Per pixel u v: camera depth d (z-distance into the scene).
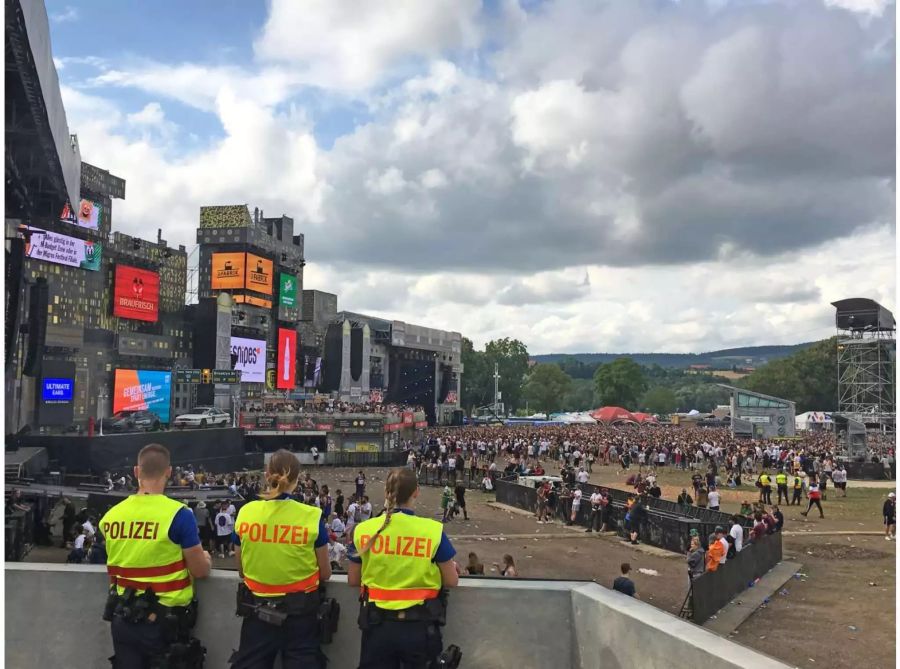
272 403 76.94
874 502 35.19
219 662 3.82
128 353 80.69
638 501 25.84
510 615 3.85
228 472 47.88
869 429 81.44
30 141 25.72
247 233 95.56
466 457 58.12
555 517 30.64
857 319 85.19
